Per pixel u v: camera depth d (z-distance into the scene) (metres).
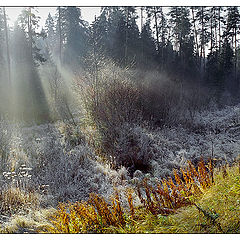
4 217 4.48
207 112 15.35
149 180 6.25
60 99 13.89
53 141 8.84
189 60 28.42
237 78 28.11
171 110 12.26
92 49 11.36
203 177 4.49
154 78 14.21
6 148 8.14
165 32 30.11
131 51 24.08
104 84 10.25
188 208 3.75
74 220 3.70
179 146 8.99
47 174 6.37
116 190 5.45
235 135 10.33
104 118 9.28
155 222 3.55
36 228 3.95
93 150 8.39
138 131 8.73
